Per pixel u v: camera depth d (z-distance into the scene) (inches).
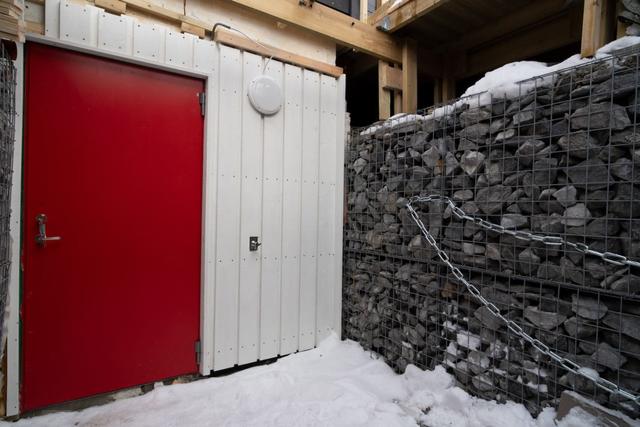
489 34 116.2
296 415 75.5
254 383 88.6
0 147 59.0
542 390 63.2
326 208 112.6
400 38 122.6
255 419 74.8
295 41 105.6
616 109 54.5
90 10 77.5
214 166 92.2
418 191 88.8
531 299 66.7
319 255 111.3
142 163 85.1
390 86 120.9
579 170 58.7
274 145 101.3
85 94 78.6
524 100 66.9
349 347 108.5
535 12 102.9
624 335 54.6
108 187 81.4
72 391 78.2
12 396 71.7
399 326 96.1
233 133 94.7
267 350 101.0
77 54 77.7
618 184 54.9
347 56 136.5
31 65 73.4
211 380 91.3
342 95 113.5
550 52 121.4
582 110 58.3
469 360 76.5
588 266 57.5
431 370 84.5
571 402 56.9
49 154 75.2
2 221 61.5
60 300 76.7
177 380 90.4
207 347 91.8
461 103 80.0
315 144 109.7
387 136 100.3
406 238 92.8
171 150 88.6
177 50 87.0
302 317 107.7
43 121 74.5
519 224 67.0
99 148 80.2
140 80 84.5
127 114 83.1
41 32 73.6
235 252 95.4
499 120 71.5
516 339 68.6
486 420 65.1
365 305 107.7
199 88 91.8
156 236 87.2
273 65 101.0
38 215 74.1
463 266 76.9
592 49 69.1
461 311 80.4
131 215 84.1
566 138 60.5
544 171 63.8
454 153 81.5
